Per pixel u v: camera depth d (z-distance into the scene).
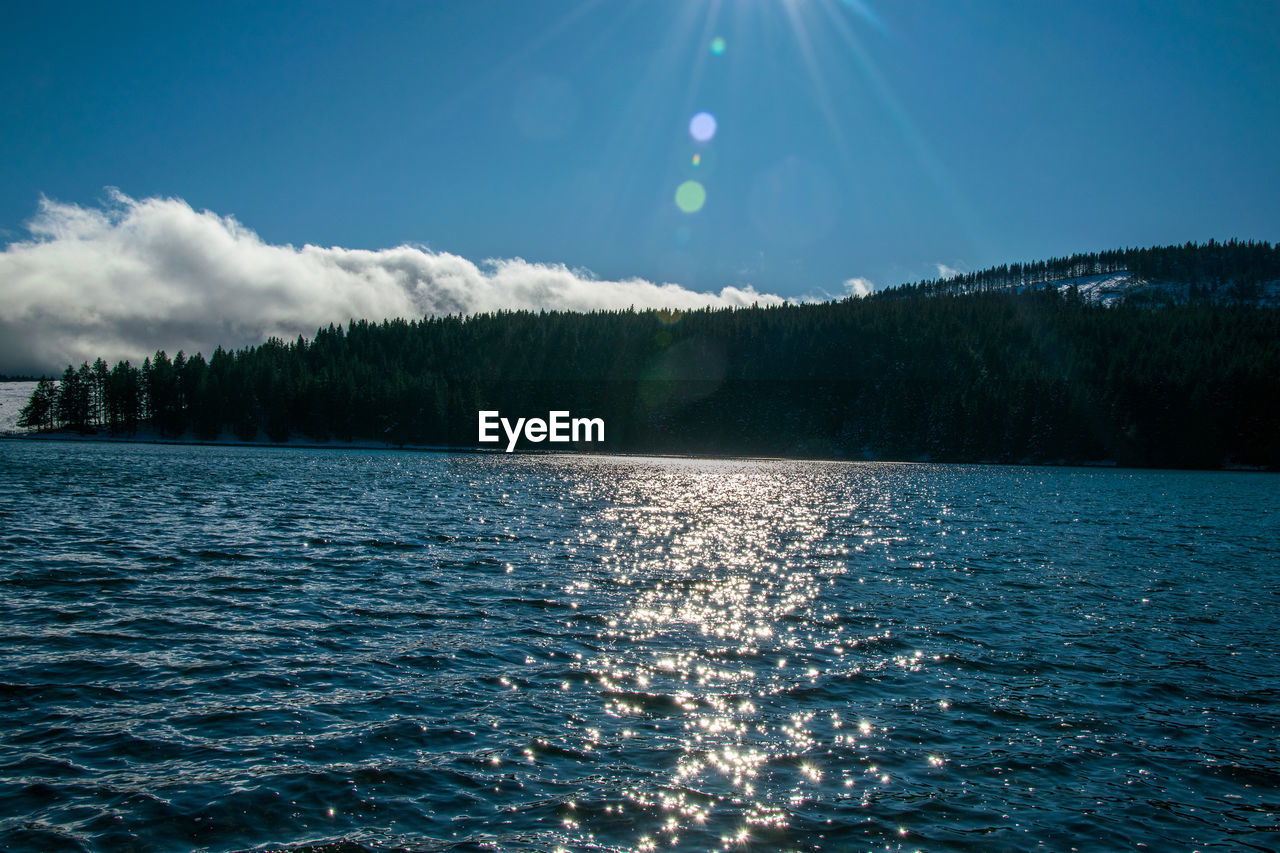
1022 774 10.59
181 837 8.51
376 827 8.85
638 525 37.88
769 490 67.19
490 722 11.85
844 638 17.08
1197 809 9.77
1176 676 14.88
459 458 124.75
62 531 29.47
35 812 8.88
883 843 8.76
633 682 13.80
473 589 21.12
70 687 12.80
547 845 8.56
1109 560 29.06
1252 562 29.17
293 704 12.35
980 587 23.30
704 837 8.80
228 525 32.69
